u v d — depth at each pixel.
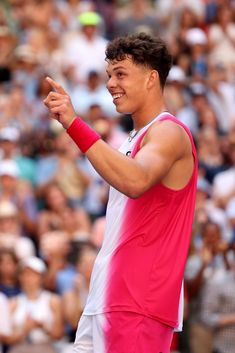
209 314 19.73
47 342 21.50
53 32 36.19
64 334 21.86
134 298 10.95
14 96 31.33
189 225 11.20
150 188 10.89
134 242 11.01
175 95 32.50
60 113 10.49
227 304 19.73
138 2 39.22
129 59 11.09
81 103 32.00
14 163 28.36
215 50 36.16
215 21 36.75
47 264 23.50
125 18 38.97
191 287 19.97
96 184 28.52
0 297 21.56
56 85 10.61
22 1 37.44
